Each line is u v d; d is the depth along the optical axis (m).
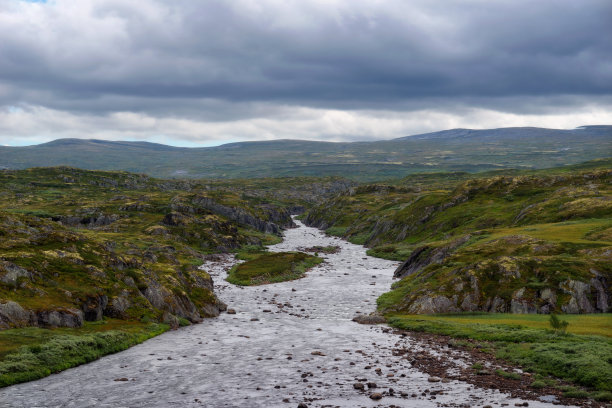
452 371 39.91
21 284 54.81
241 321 67.00
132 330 56.22
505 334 50.09
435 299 68.44
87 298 57.78
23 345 43.62
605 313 60.88
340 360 44.75
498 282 68.69
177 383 38.28
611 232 86.88
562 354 40.38
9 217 76.12
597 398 31.67
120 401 33.84
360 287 94.88
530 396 32.84
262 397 34.34
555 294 63.94
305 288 94.50
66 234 73.88
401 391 34.84
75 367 43.44
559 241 81.88
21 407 32.56
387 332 57.78
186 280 78.94
